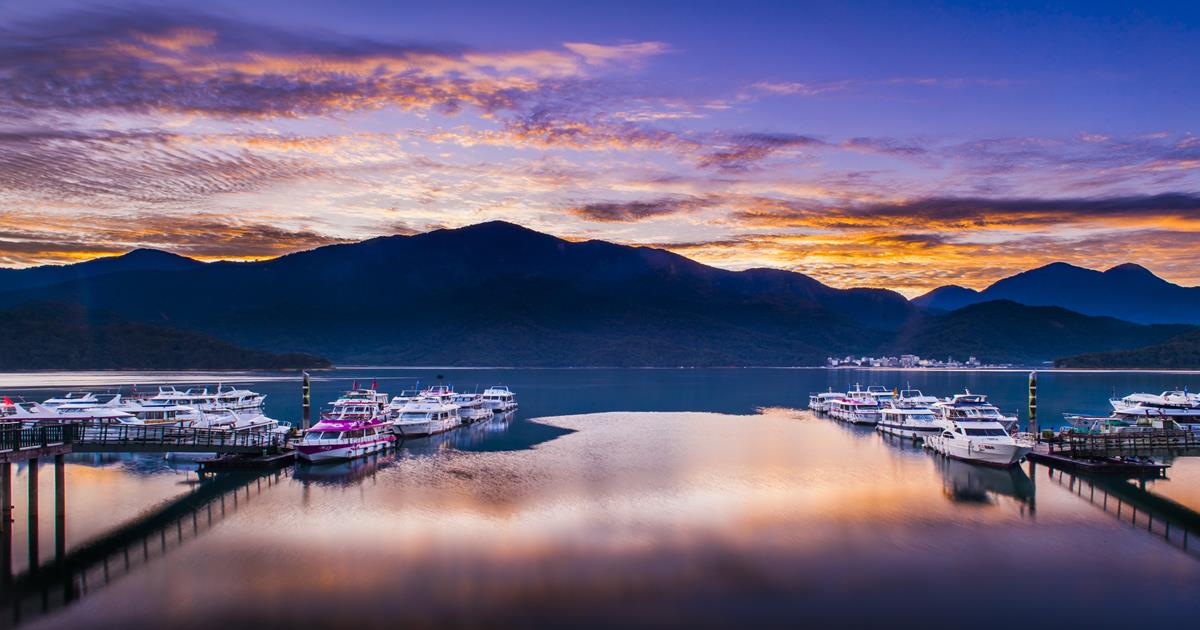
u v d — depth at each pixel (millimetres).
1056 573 37656
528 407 145750
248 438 74375
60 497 48469
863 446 82688
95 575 37562
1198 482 60312
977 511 49844
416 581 36438
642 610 33094
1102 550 41281
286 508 50906
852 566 38562
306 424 88188
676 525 46000
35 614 32969
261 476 62969
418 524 46406
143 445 62250
